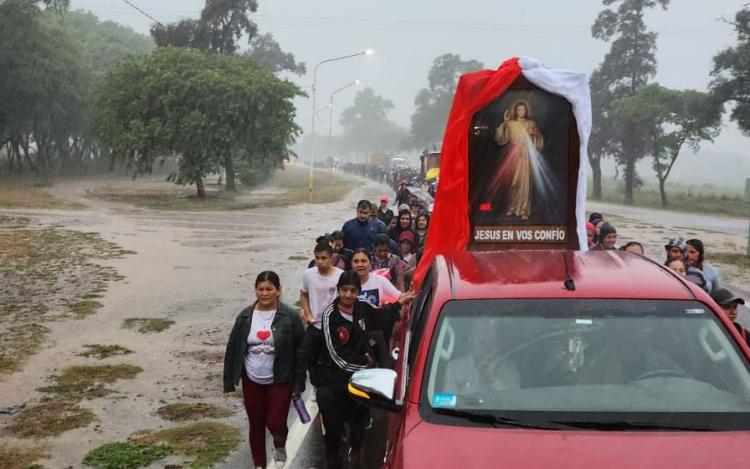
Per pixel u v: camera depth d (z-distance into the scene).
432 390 3.71
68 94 51.66
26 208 33.53
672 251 8.27
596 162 63.44
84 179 64.75
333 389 5.65
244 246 21.55
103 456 6.34
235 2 59.84
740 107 38.88
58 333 10.83
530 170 8.62
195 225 27.77
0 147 53.28
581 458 3.21
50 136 60.19
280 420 5.79
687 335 3.87
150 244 21.55
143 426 7.13
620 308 4.00
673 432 3.42
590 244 11.60
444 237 8.45
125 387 8.33
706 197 57.28
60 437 6.82
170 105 39.25
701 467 3.13
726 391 3.63
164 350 9.97
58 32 50.47
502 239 8.72
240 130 39.78
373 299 6.87
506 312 4.02
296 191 54.81
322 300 6.81
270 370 5.79
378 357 5.84
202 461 6.29
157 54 41.34
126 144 38.94
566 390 3.67
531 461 3.20
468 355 3.85
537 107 8.55
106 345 10.18
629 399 3.61
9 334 10.71
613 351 3.81
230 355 5.83
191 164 40.62
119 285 14.88
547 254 4.88
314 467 6.12
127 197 43.12
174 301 13.35
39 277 15.70
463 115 8.41
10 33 46.22
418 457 3.29
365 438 6.14
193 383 8.52
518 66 8.33
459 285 4.27
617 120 53.53
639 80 62.31
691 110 40.34
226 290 14.50
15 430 6.98
